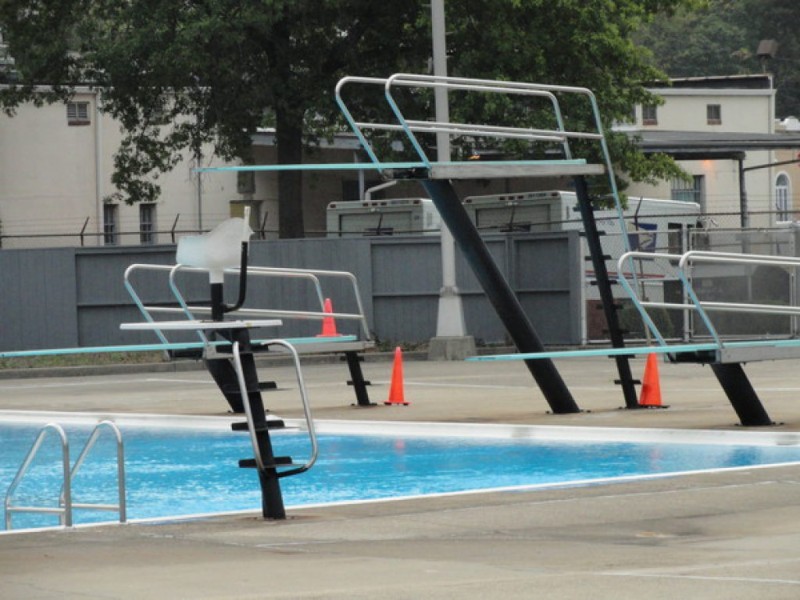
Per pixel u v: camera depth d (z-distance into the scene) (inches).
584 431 840.9
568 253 1824.6
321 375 1481.3
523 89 930.1
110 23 2206.0
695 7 2354.8
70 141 2657.5
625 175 3110.2
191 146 2267.5
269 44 2146.9
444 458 756.6
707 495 565.6
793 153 3747.5
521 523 508.4
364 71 2225.6
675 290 1873.8
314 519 527.5
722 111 3666.3
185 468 750.5
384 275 1845.5
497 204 1998.0
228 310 532.1
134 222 2731.3
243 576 402.6
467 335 1717.5
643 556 427.5
